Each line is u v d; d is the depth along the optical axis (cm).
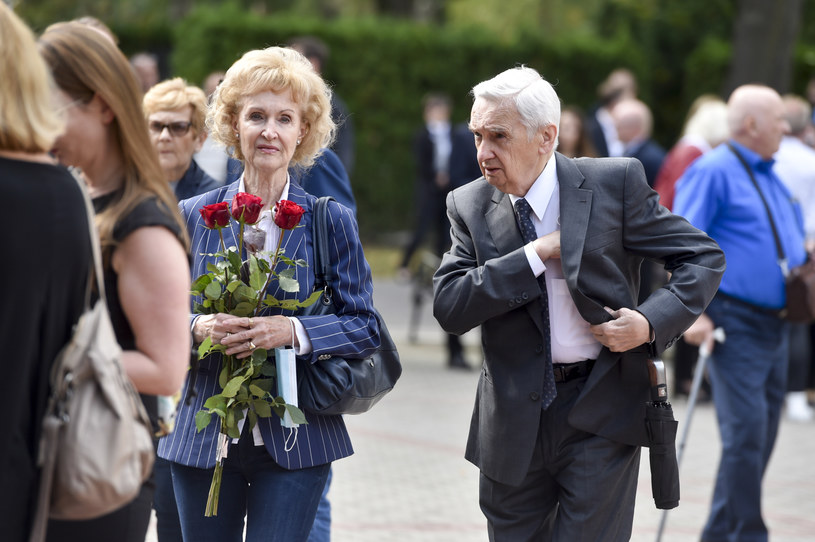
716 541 938
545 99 593
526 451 606
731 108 972
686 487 1168
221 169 1048
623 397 608
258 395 565
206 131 771
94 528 438
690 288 598
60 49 442
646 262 1460
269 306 582
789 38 2488
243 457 578
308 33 3111
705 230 956
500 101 592
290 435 573
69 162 453
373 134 3238
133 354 438
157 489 666
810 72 3331
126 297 438
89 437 399
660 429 594
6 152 407
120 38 3152
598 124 1777
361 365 593
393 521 1010
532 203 609
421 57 3262
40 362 409
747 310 933
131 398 414
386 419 1435
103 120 450
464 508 1062
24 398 404
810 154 1445
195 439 577
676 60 3728
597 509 602
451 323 611
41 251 402
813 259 953
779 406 966
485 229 624
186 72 2973
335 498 1080
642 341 590
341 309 598
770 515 1083
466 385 1666
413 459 1244
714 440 1366
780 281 936
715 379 945
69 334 418
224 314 568
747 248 940
